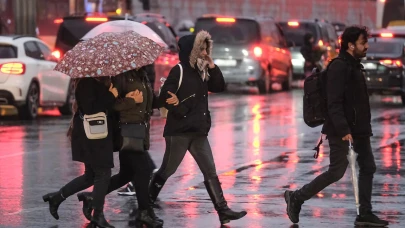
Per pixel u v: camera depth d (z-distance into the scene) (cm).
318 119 1800
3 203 2062
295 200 1825
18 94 3966
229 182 2347
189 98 1814
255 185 2302
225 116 4178
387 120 4044
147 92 1789
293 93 5862
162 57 4803
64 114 4444
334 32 7300
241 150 2970
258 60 5588
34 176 2447
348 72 1766
